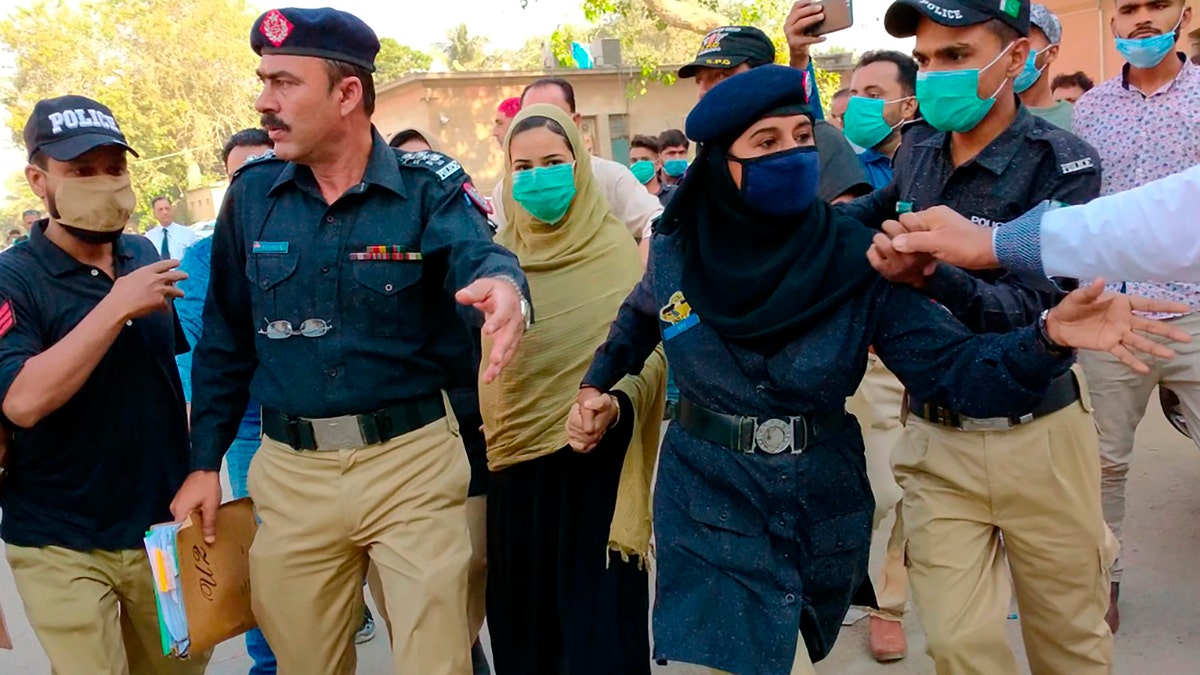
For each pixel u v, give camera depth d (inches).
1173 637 128.6
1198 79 130.2
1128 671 122.6
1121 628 132.7
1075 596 95.7
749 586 80.6
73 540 99.7
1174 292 124.8
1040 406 91.7
